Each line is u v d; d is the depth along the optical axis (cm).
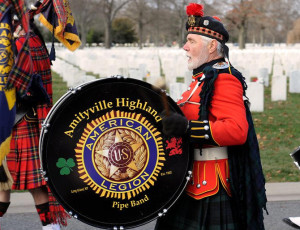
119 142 260
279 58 2544
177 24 7156
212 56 281
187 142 269
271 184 576
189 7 282
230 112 263
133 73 1503
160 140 265
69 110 253
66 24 368
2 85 327
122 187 261
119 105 259
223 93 267
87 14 6619
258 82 1178
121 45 8100
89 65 2064
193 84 286
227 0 4778
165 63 1669
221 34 280
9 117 328
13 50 339
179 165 269
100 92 255
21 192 546
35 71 350
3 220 471
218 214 274
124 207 262
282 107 1164
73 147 255
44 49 369
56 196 255
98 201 259
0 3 334
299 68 1941
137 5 6688
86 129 256
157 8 6844
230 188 275
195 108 279
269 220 477
